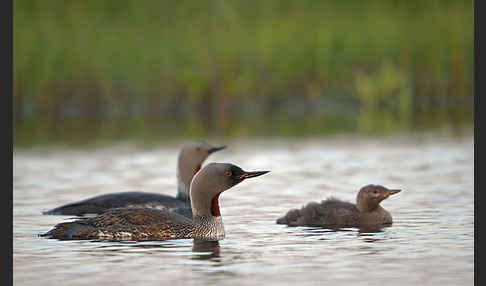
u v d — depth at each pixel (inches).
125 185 611.5
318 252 381.7
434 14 1290.6
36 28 1191.6
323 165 695.1
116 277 336.8
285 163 708.7
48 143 865.5
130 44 1210.0
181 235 419.5
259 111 1225.4
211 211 428.1
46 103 1167.0
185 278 334.6
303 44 1253.1
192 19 1273.4
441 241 403.5
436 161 704.4
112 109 1201.4
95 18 1237.7
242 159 732.7
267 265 355.9
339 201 487.8
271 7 1320.1
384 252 380.5
